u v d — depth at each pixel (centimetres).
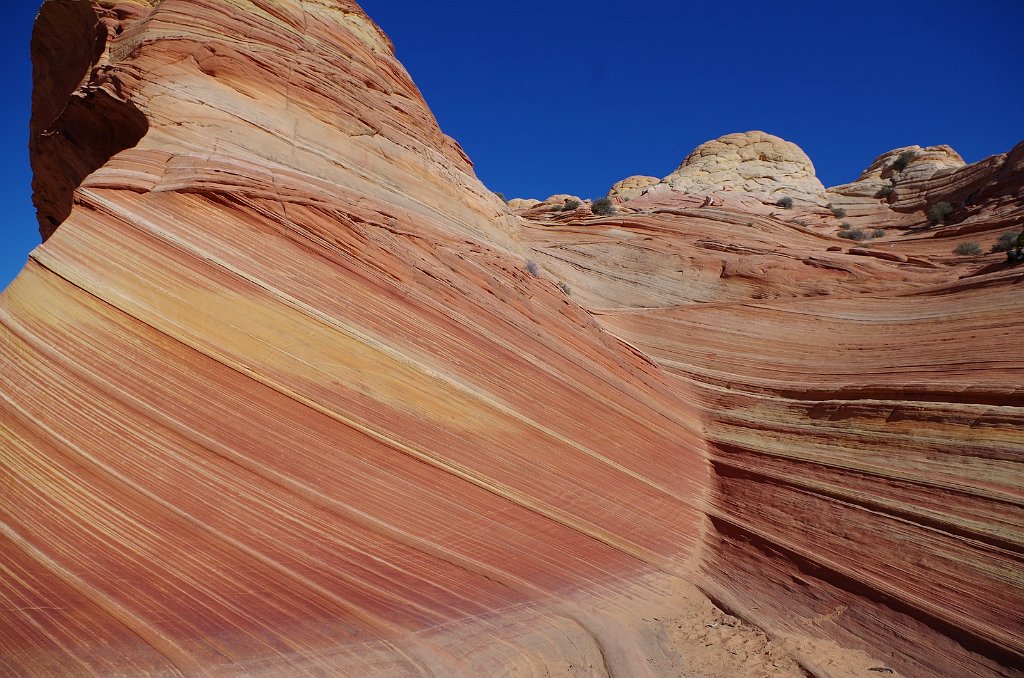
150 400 628
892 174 4625
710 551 1033
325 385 747
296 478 663
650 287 2070
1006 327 1152
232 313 721
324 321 789
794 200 4362
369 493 705
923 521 837
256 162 920
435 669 554
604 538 905
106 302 657
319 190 933
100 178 740
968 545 777
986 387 919
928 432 945
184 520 577
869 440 1019
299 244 831
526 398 980
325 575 610
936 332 1304
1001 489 795
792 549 936
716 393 1449
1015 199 3088
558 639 678
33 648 433
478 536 764
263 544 601
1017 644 669
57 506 539
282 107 1080
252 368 702
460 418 856
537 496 870
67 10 1180
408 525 711
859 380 1210
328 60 1220
